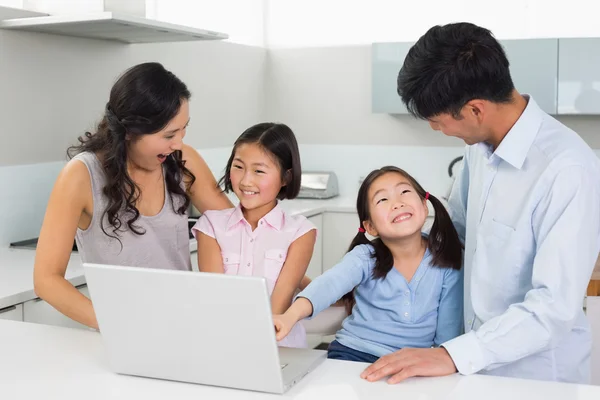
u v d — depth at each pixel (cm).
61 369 146
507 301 163
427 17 491
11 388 135
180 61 427
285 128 196
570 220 147
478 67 145
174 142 184
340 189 525
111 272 135
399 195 189
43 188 332
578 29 462
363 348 193
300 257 197
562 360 163
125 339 140
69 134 342
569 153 151
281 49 529
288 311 164
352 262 192
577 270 145
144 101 175
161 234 201
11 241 318
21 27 301
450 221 194
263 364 130
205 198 217
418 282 193
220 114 475
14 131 313
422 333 193
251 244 199
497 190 164
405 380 139
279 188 197
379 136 511
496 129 159
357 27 508
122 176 184
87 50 349
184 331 134
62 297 173
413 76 151
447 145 496
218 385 136
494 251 164
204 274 128
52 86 330
